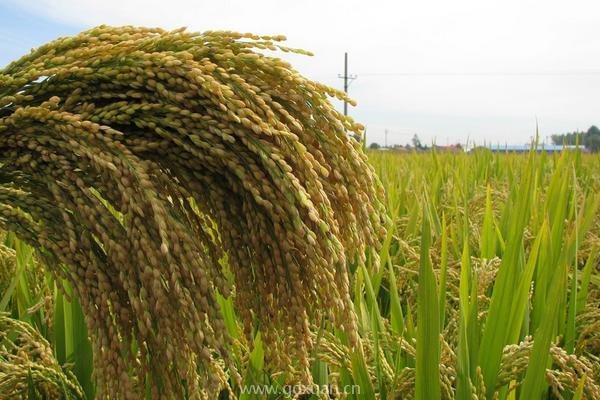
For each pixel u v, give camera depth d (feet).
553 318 6.24
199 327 3.99
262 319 5.07
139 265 4.18
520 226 7.47
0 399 6.80
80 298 4.37
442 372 6.81
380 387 7.43
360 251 4.92
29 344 7.27
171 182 4.74
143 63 4.24
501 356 7.03
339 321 4.52
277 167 4.18
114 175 4.09
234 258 4.83
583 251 12.21
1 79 4.45
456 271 10.67
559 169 12.38
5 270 9.57
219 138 4.42
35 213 4.44
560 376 7.05
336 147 4.61
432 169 25.79
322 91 4.60
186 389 6.57
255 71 4.62
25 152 4.49
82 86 4.53
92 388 7.95
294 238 4.37
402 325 8.91
